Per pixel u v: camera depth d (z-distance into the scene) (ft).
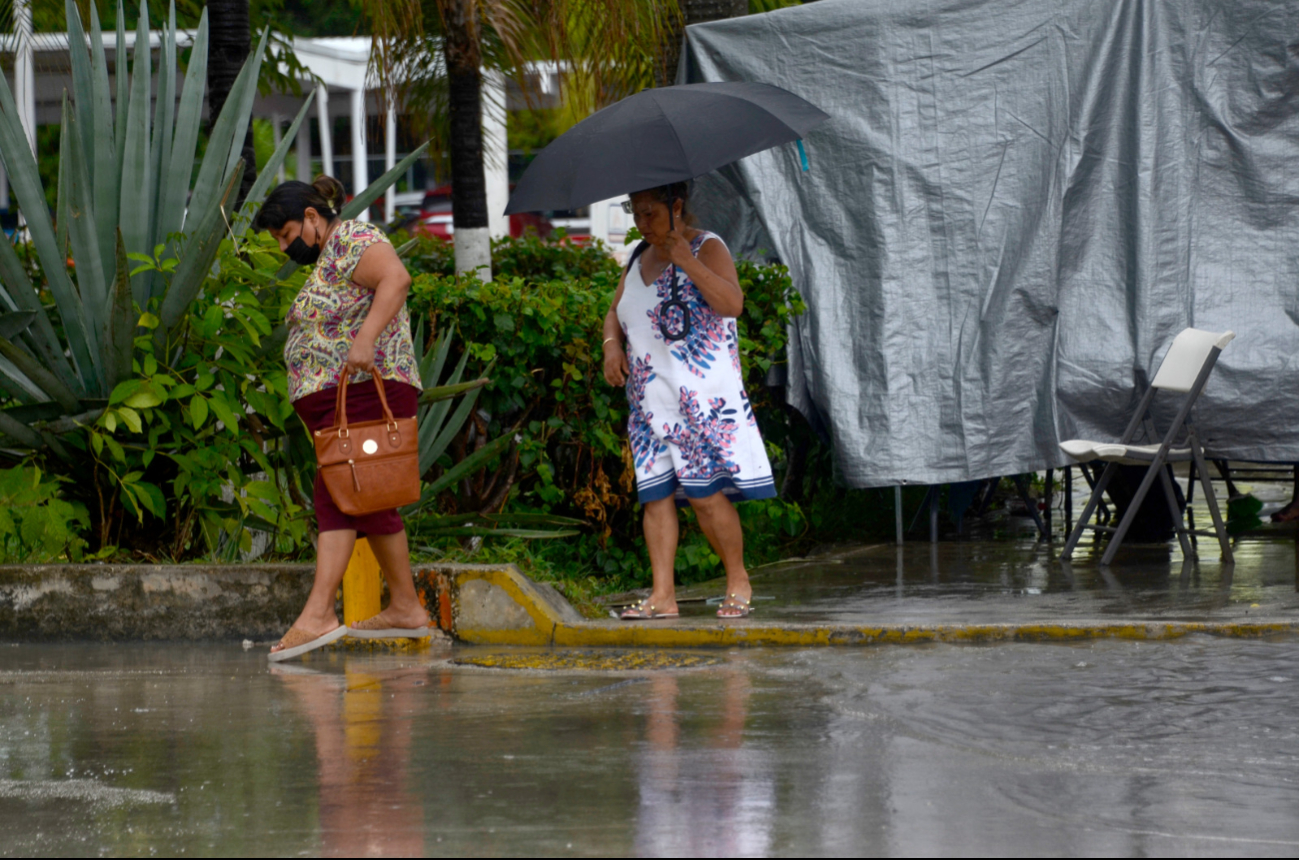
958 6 56.18
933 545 57.62
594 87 73.05
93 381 42.27
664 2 65.98
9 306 42.27
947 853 19.33
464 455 48.62
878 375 56.13
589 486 49.01
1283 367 53.67
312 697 30.99
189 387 40.52
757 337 56.18
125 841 20.42
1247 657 33.09
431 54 85.15
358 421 36.14
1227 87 54.75
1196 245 54.85
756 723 27.25
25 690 32.30
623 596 46.91
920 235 56.24
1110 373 54.85
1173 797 22.00
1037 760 24.22
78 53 43.98
